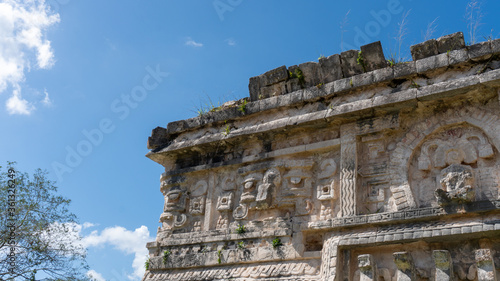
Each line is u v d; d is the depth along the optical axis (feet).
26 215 41.93
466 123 31.68
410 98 32.37
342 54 36.91
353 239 31.37
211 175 40.81
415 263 30.04
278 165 37.27
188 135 43.09
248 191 38.01
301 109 37.76
